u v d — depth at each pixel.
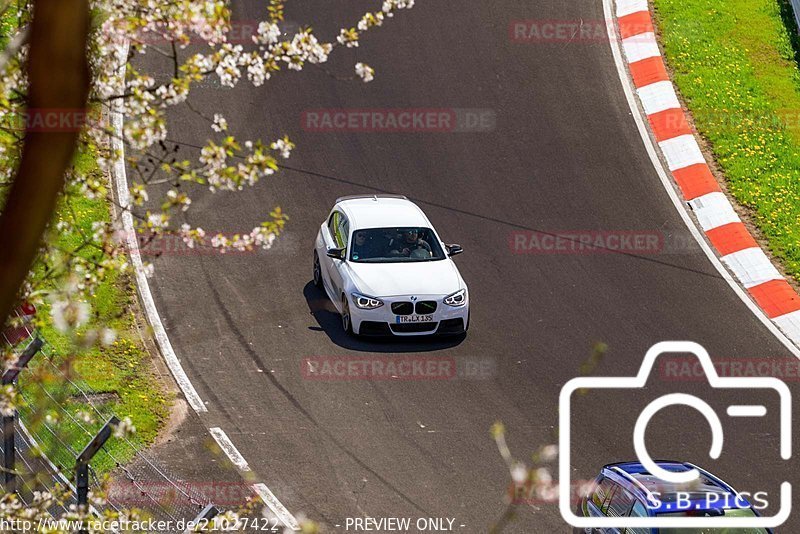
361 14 80.75
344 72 75.88
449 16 82.06
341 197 63.06
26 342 43.41
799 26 80.25
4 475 31.12
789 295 58.50
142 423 44.47
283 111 72.38
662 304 57.28
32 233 9.50
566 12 82.69
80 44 9.52
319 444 44.47
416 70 76.50
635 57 78.19
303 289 57.72
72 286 22.59
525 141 71.06
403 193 66.00
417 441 44.97
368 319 51.81
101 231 24.86
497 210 64.94
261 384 48.78
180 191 64.00
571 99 74.69
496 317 55.41
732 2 83.69
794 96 74.69
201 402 46.97
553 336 53.94
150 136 24.00
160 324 52.81
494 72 76.81
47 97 9.50
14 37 20.19
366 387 48.88
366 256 54.47
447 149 70.06
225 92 73.50
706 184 67.38
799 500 42.53
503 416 47.03
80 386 45.12
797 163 68.94
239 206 63.97
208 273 57.81
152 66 71.44
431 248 55.47
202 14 24.67
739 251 62.03
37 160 9.50
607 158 69.75
